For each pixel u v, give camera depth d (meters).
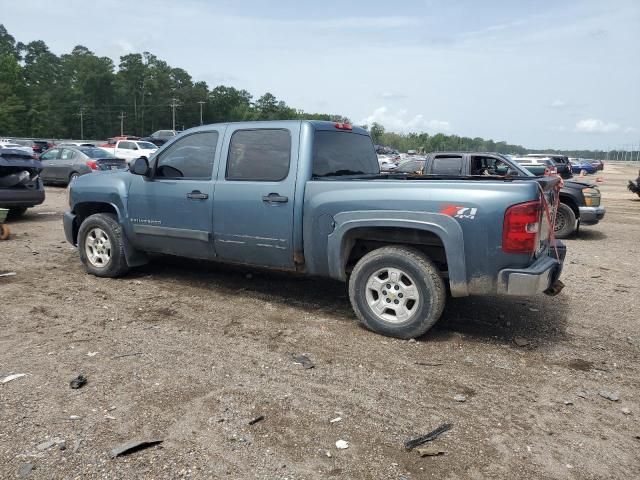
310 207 4.98
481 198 4.27
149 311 5.39
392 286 4.71
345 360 4.24
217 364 4.11
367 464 2.86
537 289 4.20
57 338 4.60
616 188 32.03
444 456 2.96
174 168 5.98
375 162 6.30
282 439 3.08
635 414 3.49
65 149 20.17
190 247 5.91
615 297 6.35
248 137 5.46
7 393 3.57
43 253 8.20
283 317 5.28
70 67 135.75
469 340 4.75
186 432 3.13
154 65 142.00
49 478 2.69
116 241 6.46
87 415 3.30
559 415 3.45
